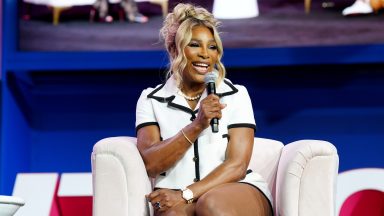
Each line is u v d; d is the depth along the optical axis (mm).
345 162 10984
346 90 10992
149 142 6309
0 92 10570
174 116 6359
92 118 11172
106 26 10602
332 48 10383
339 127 10992
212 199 5648
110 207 5973
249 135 6281
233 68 11047
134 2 10578
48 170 11172
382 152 10961
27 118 11141
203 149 6199
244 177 6188
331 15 10445
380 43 10375
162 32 6629
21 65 10539
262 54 10438
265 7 10500
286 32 10477
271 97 11055
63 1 10602
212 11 10531
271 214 6098
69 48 10602
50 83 11172
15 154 10789
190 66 6352
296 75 11031
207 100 5977
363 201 9602
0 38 10641
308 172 6016
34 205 9625
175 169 6184
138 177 5996
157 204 5875
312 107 11023
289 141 11047
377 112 10953
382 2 10375
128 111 11133
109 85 11188
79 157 11172
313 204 5980
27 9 10586
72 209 9727
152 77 11164
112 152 6016
